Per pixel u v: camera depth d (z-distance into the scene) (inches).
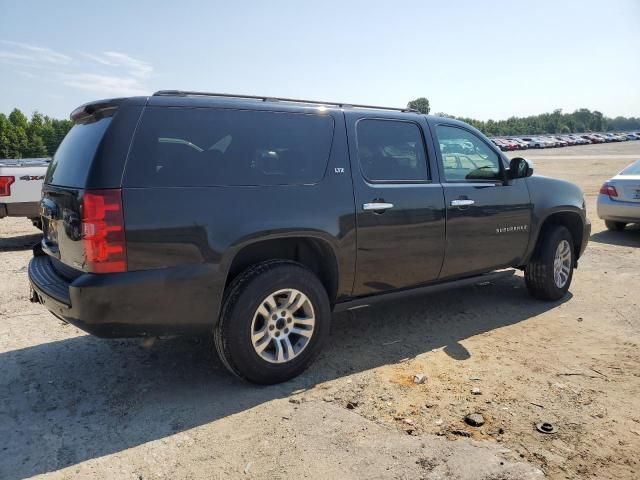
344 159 160.1
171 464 111.2
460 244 187.6
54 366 161.8
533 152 2225.6
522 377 151.3
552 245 219.0
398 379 150.8
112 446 117.8
